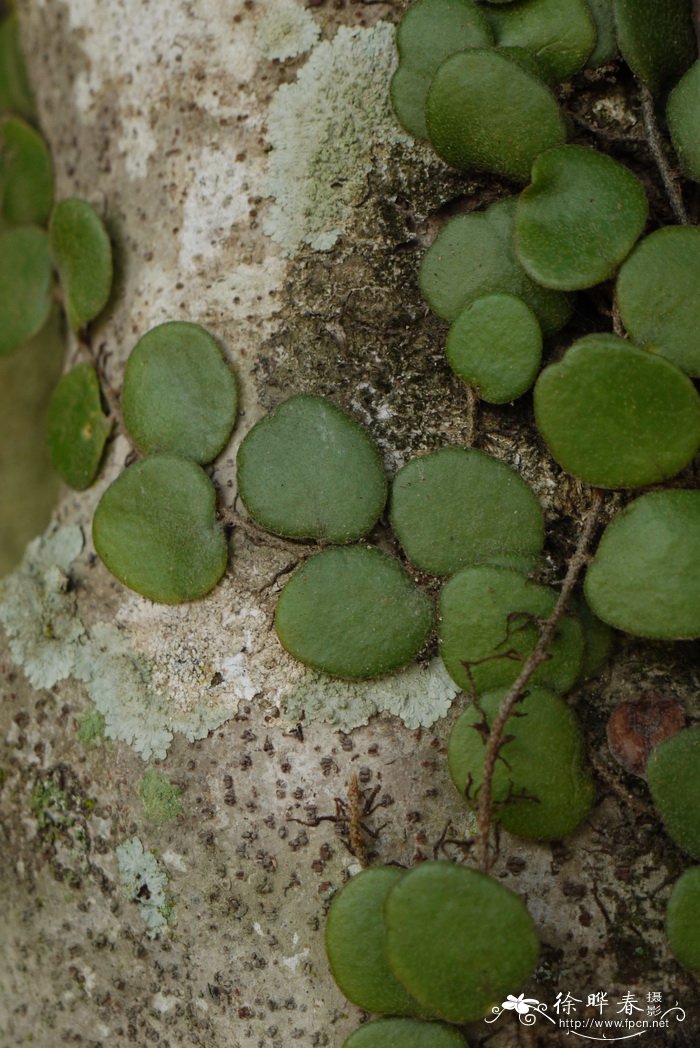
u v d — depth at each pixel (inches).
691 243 10.2
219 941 10.5
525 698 10.2
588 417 10.2
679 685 10.4
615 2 10.4
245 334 10.8
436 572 10.4
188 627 10.7
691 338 10.2
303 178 10.8
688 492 10.2
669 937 10.1
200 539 10.6
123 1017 10.7
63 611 11.0
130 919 10.7
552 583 10.4
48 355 12.4
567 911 10.3
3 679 11.1
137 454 11.0
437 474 10.4
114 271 11.2
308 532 10.4
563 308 10.4
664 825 10.2
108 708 10.8
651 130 10.5
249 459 10.5
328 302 10.8
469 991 9.9
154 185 11.1
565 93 10.6
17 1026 10.9
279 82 10.9
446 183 10.7
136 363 10.8
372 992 10.1
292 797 10.5
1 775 11.0
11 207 11.8
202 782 10.6
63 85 11.5
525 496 10.4
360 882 10.2
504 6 10.6
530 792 10.2
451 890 9.9
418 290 10.7
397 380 10.7
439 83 10.4
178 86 11.0
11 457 12.4
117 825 10.7
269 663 10.6
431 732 10.4
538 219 10.3
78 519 11.2
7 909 11.0
